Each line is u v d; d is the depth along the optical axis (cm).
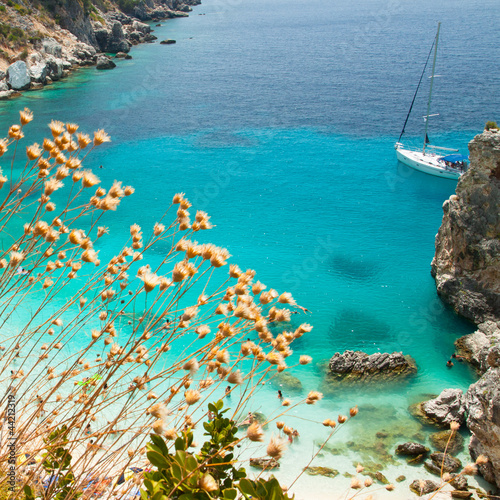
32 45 10638
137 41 15912
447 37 17300
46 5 12006
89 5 14138
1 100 9038
